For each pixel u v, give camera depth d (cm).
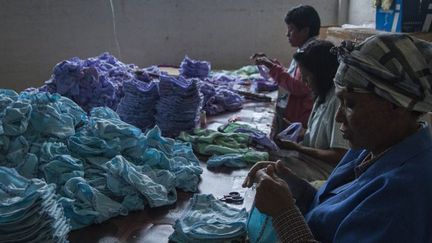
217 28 481
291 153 211
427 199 90
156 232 140
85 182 150
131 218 149
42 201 117
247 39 487
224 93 291
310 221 112
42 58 459
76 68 250
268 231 120
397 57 89
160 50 480
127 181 154
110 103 257
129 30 468
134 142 173
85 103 254
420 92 89
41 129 168
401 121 95
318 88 199
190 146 198
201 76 339
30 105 169
